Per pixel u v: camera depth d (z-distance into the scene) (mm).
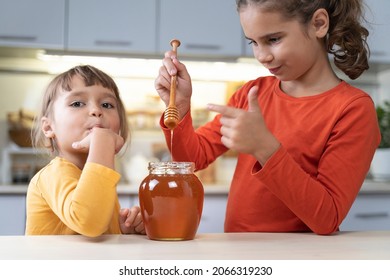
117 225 1058
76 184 864
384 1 2535
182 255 654
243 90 1240
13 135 2555
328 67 1083
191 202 772
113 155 843
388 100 2840
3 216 2119
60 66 2633
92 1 2396
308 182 831
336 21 1051
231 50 2484
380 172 2594
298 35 960
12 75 2604
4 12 2340
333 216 850
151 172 796
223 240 786
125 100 2668
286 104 1089
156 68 2664
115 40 2404
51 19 2365
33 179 987
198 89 2732
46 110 1132
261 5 923
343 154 931
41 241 765
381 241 783
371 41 2537
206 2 2475
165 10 2445
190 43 2457
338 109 990
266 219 1044
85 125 1041
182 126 1073
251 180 1079
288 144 1026
